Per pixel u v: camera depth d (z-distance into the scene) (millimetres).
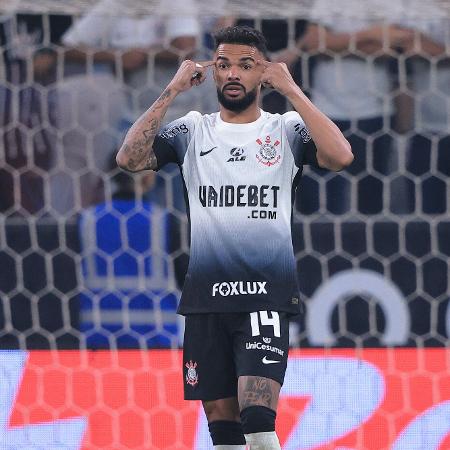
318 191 22375
